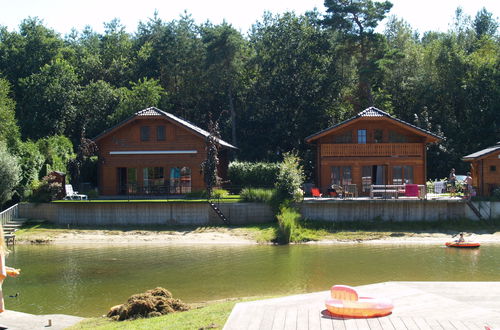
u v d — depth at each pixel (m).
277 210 32.25
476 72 52.06
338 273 20.66
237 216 32.69
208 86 57.91
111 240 30.09
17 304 16.64
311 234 30.36
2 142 36.28
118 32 75.19
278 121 53.78
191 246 28.16
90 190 38.34
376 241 29.39
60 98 52.47
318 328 9.34
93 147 39.31
